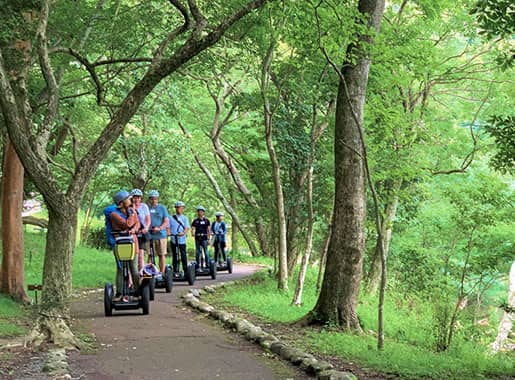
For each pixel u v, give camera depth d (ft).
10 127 26.30
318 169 61.77
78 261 75.56
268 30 47.14
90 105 70.03
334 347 29.35
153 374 22.24
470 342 39.34
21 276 43.09
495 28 26.08
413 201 67.00
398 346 32.37
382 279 29.94
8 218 42.91
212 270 63.16
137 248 36.50
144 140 83.10
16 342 26.73
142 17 48.03
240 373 22.77
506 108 63.31
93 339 28.50
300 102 59.41
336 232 36.14
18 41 37.42
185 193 123.75
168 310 38.65
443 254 59.57
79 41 45.27
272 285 59.52
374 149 47.50
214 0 47.09
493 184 38.45
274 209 66.33
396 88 58.54
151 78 29.14
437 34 65.51
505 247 38.58
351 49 35.68
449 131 67.62
